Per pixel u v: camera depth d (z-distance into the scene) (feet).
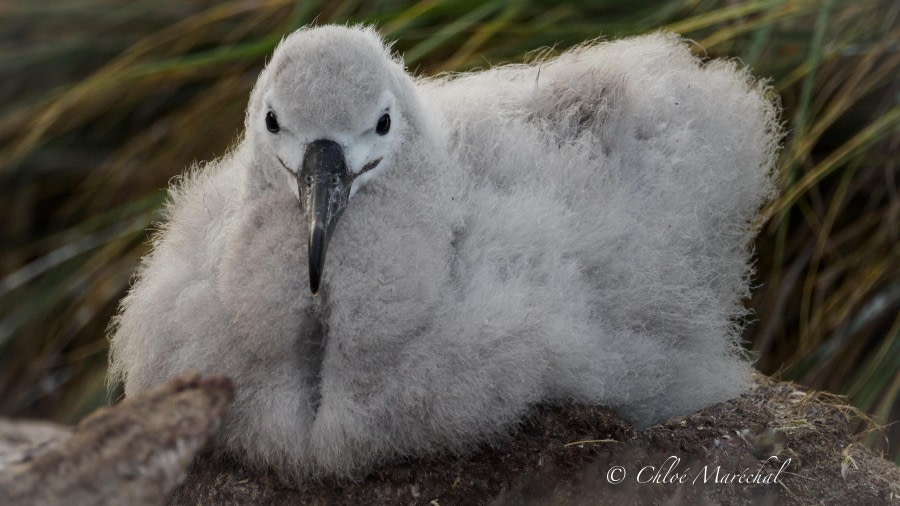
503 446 26.78
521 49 41.75
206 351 26.71
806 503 26.71
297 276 25.43
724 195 31.09
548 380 26.91
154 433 20.68
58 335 47.62
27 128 49.93
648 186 29.60
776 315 39.58
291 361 26.27
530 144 28.99
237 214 26.86
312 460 26.35
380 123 25.89
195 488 27.48
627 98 30.12
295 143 25.77
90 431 20.80
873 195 40.29
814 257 39.78
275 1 45.14
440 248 26.08
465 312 25.95
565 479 26.05
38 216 51.85
